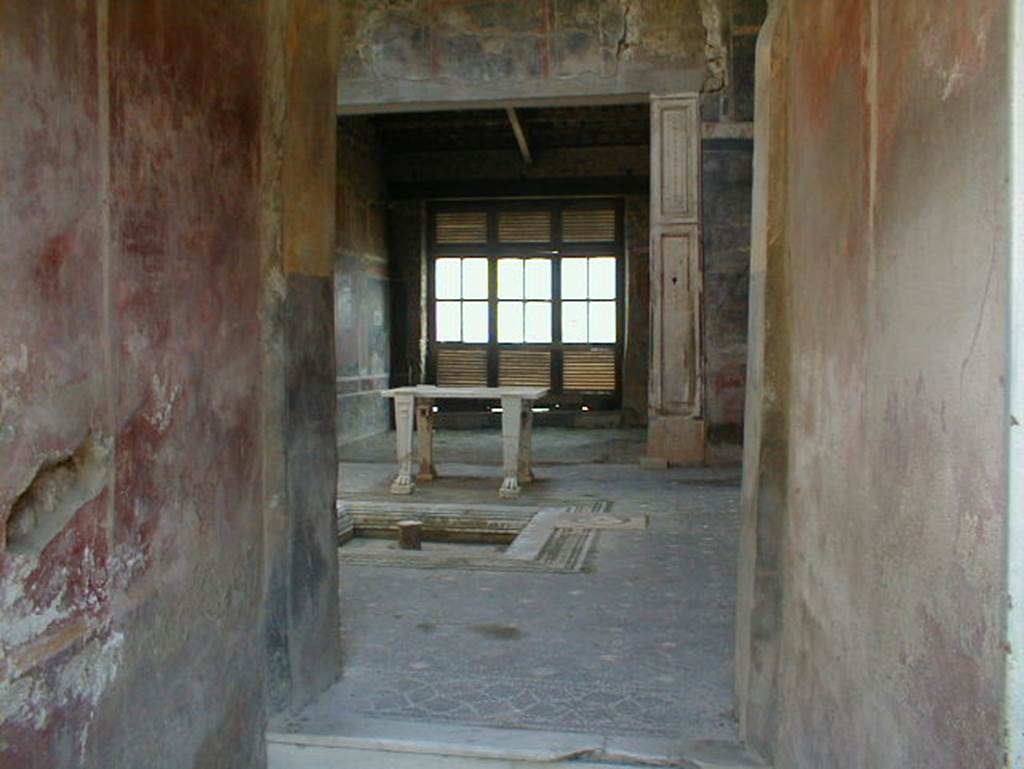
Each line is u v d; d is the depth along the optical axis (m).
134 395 1.91
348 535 6.54
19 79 1.54
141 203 1.94
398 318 12.74
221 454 2.34
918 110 1.29
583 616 3.94
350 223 11.12
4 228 1.50
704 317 8.64
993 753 1.03
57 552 1.66
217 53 2.29
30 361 1.57
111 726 1.83
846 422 1.73
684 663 3.34
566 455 9.75
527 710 2.91
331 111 3.01
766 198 2.50
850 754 1.66
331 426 3.12
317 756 2.57
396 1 8.91
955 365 1.15
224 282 2.36
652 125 8.67
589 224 12.68
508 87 8.82
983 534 1.06
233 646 2.39
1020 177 0.98
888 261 1.44
